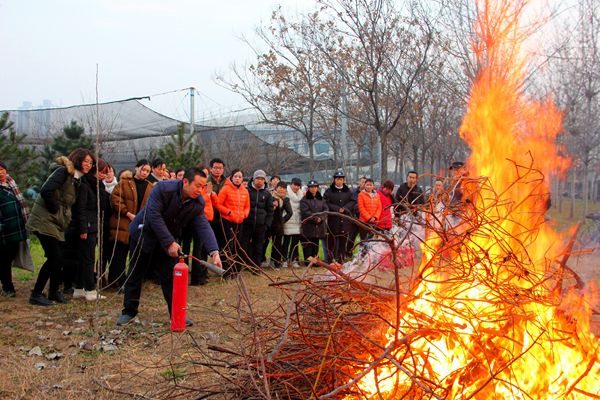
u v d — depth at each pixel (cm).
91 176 714
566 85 1177
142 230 596
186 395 396
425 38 1232
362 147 2106
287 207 1044
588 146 1360
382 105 1363
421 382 321
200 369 460
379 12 1255
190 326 602
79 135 1645
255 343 360
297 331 372
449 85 1285
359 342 349
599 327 397
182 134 1705
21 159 1506
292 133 2598
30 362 482
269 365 353
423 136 1482
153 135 1888
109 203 803
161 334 577
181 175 973
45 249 691
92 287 727
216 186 965
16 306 689
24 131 1780
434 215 376
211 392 365
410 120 1480
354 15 1266
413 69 1293
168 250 572
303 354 353
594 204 2195
